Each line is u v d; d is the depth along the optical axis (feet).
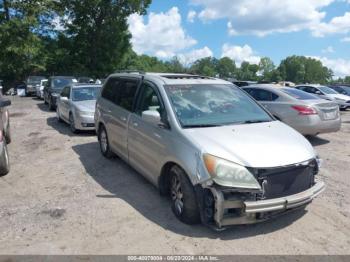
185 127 16.25
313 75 436.76
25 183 21.16
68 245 13.96
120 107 22.34
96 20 148.97
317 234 14.76
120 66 159.74
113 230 15.10
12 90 115.65
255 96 35.06
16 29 111.86
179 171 15.37
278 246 13.83
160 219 16.03
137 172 21.94
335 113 31.99
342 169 23.82
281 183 14.07
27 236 14.69
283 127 17.30
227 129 16.15
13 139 34.06
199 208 14.56
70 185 20.62
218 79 20.88
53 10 128.88
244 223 13.98
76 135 35.68
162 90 18.19
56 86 61.21
